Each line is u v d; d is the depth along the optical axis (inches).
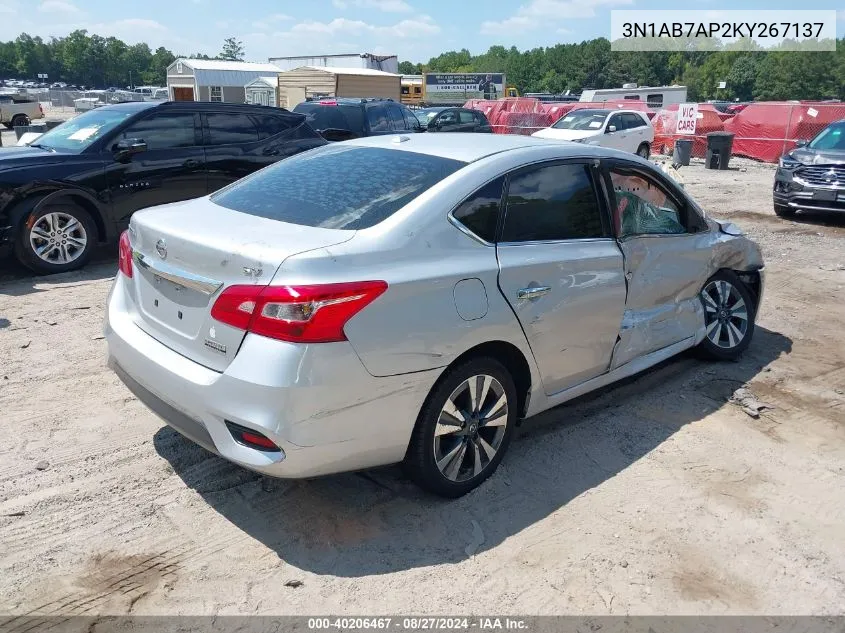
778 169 496.7
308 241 119.3
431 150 151.1
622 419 178.5
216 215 138.0
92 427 163.3
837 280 326.3
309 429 113.0
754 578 122.0
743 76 4692.4
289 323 110.3
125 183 304.0
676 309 191.0
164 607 109.7
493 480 146.6
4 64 5679.1
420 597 113.9
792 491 149.0
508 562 123.0
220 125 339.0
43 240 285.7
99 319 238.2
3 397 176.9
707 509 141.1
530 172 148.3
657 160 904.9
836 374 213.3
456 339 126.4
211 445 120.2
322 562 121.1
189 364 122.8
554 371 152.3
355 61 1496.1
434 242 128.0
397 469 150.0
